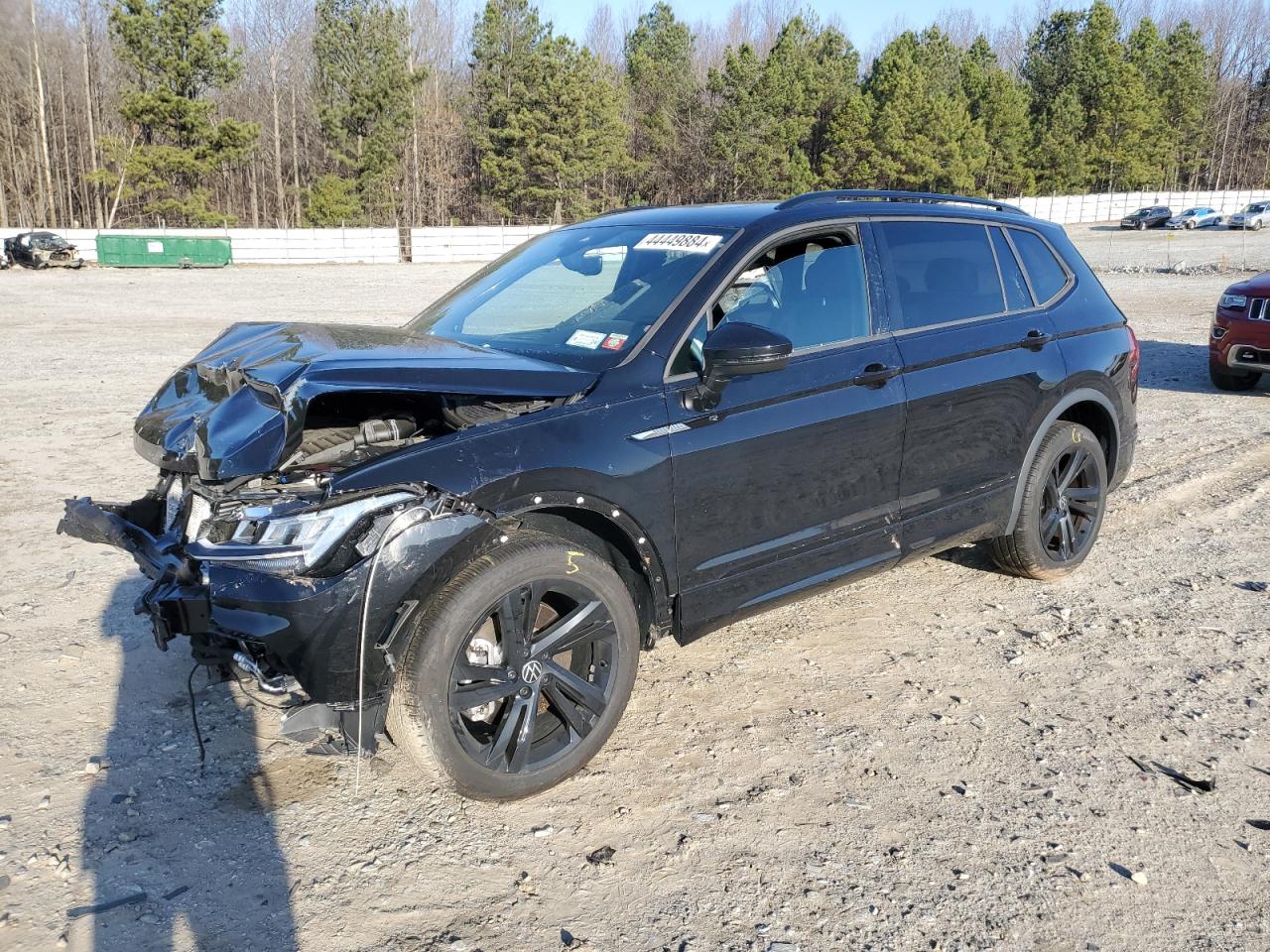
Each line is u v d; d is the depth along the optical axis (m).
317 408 3.35
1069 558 5.02
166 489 3.60
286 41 70.81
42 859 2.92
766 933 2.65
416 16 79.50
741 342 3.23
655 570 3.42
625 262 3.93
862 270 4.08
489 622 3.15
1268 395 10.16
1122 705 3.85
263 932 2.64
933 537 4.31
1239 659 4.22
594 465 3.17
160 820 3.11
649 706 3.85
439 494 2.89
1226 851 2.98
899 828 3.09
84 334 16.23
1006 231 4.79
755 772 3.40
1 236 38.88
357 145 59.25
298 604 2.74
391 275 36.22
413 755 3.00
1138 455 7.68
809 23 99.81
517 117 59.53
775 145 69.44
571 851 2.99
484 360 3.23
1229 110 103.69
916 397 4.06
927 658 4.25
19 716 3.70
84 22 62.25
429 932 2.65
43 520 6.02
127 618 4.58
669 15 89.88
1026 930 2.66
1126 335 5.16
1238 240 47.62
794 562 3.81
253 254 42.72
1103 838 3.04
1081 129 85.19
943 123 72.25
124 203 62.03
